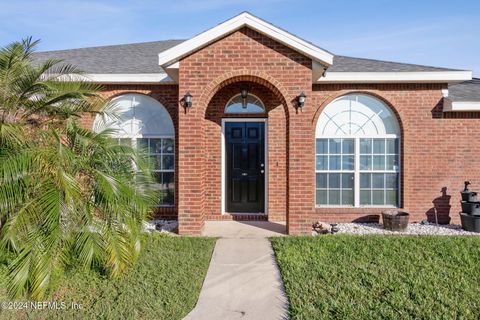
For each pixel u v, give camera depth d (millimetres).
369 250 6309
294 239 7043
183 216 7516
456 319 4000
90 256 4574
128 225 5059
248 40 7477
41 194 4441
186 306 4355
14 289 4199
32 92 5426
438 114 9016
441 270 5371
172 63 7562
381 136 9273
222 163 9320
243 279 5246
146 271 5348
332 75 8859
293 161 7465
